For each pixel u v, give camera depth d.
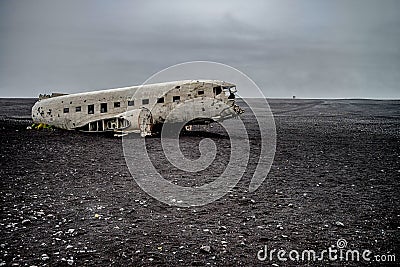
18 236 8.48
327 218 9.93
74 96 27.89
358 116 49.16
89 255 7.57
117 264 7.21
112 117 25.92
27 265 7.10
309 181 13.97
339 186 13.29
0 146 20.56
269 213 10.32
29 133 26.36
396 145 23.31
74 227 9.08
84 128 27.69
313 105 78.06
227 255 7.68
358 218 9.94
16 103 78.50
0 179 13.48
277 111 59.31
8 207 10.45
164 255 7.62
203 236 8.66
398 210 10.62
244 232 8.93
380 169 16.20
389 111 59.97
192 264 7.26
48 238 8.39
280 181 13.95
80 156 18.09
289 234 8.83
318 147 22.19
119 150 19.77
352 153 20.30
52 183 13.10
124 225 9.27
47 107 28.81
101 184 13.09
